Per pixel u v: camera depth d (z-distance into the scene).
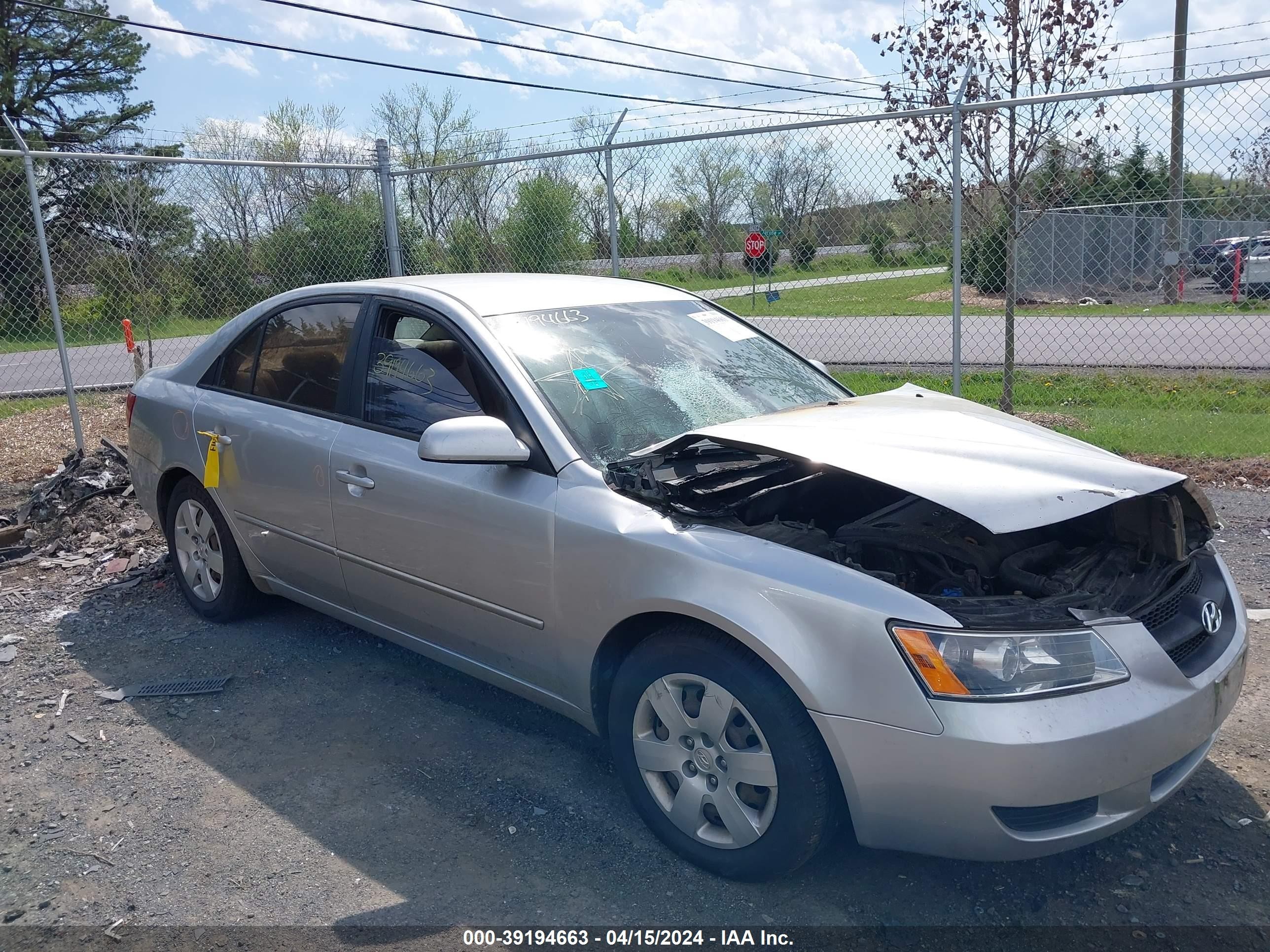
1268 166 7.02
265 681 4.35
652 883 2.96
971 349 12.60
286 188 9.87
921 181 8.28
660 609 2.93
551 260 8.91
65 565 5.89
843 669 2.61
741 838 2.85
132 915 2.85
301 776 3.58
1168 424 8.40
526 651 3.43
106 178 9.83
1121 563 3.05
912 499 3.39
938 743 2.49
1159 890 2.88
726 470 3.38
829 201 8.03
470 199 9.41
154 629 4.94
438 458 3.15
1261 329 11.34
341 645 4.73
